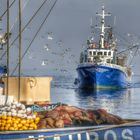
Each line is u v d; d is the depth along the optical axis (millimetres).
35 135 22203
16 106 23984
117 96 115250
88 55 123500
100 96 113875
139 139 23625
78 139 22781
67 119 23312
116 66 122000
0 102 25531
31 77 28859
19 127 22172
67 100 101125
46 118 23062
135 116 66938
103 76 121438
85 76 123375
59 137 22516
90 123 23469
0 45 31922
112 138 23250
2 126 22094
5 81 28594
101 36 123688
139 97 113500
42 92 29188
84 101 99250
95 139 23031
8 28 25922
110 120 23938
